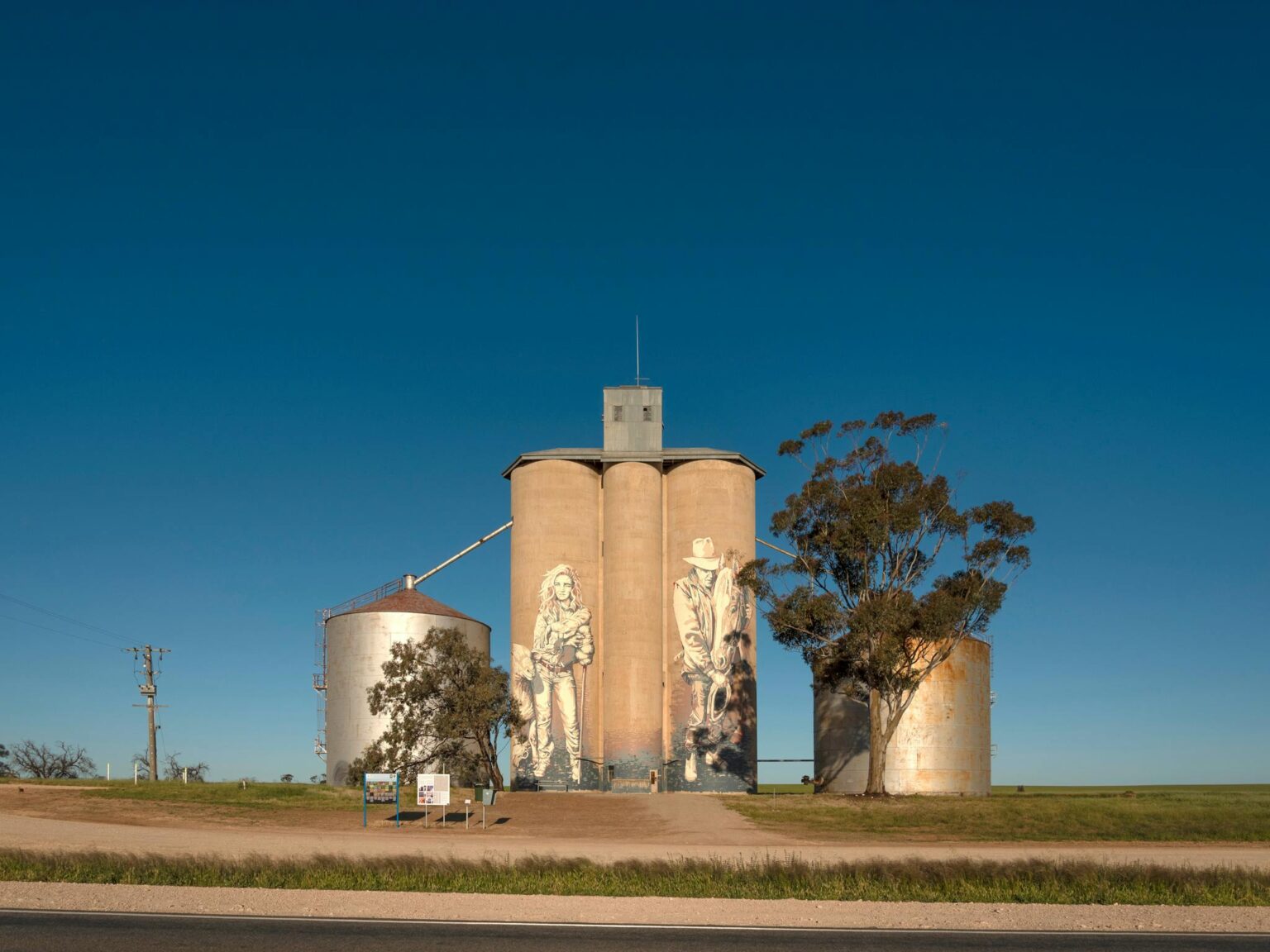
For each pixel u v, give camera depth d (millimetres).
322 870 34438
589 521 93375
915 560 74062
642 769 88062
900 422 74438
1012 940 23859
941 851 47438
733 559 91625
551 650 90125
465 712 76500
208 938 23188
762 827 59719
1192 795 99875
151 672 102938
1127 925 25750
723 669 89375
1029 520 72438
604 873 35062
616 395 96562
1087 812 63844
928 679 86062
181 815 60500
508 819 62312
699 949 22672
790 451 75500
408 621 92750
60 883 31125
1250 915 27172
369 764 77375
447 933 24078
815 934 24469
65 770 116625
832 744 88562
